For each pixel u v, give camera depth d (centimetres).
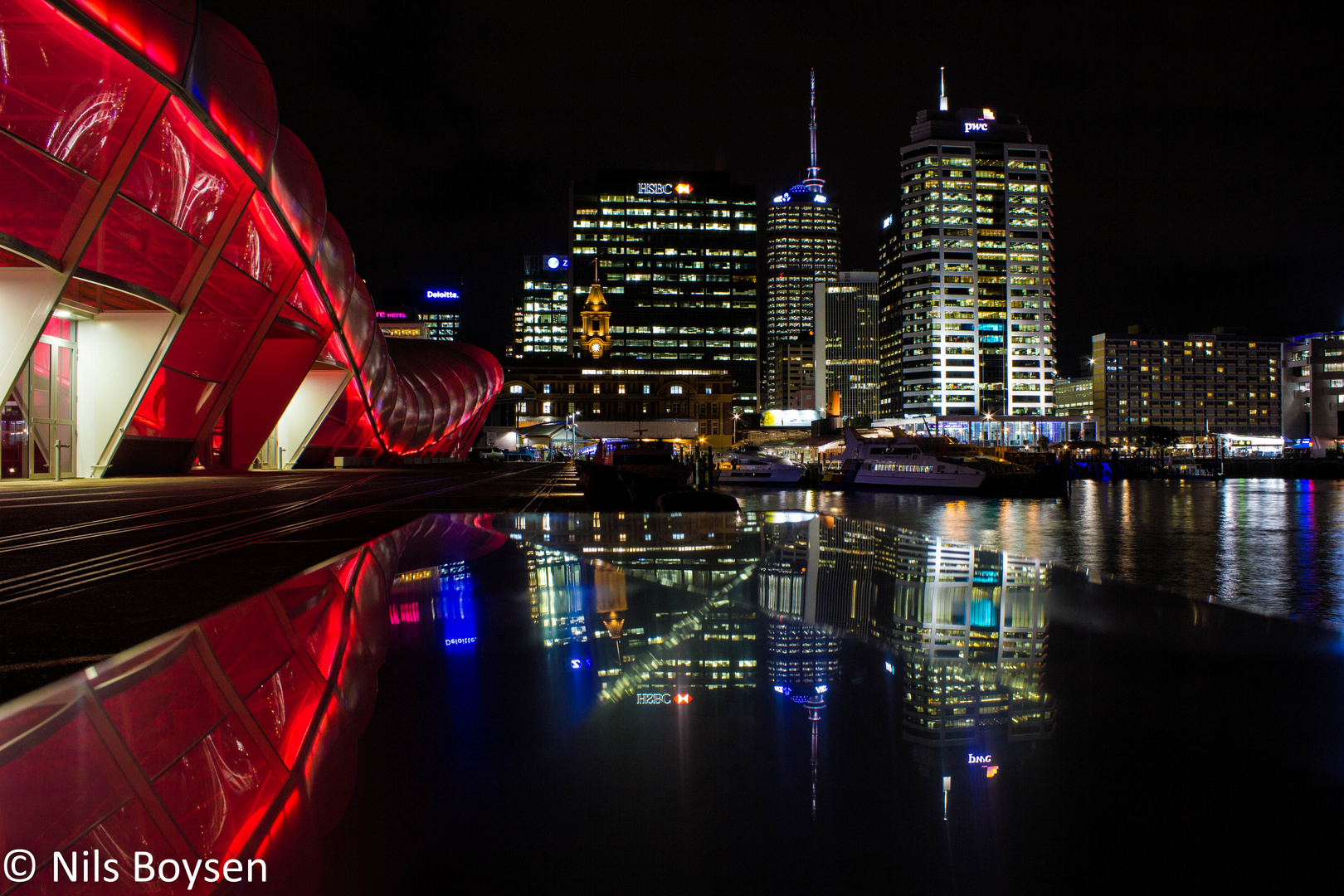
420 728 297
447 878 178
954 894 167
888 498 5941
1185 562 2033
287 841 197
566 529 1228
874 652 432
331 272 3394
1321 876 182
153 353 2595
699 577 719
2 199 1841
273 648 431
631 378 16575
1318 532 3172
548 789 237
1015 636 484
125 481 2539
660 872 182
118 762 258
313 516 1402
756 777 248
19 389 2345
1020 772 256
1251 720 319
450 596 609
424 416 6431
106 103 1905
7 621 502
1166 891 175
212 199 2477
